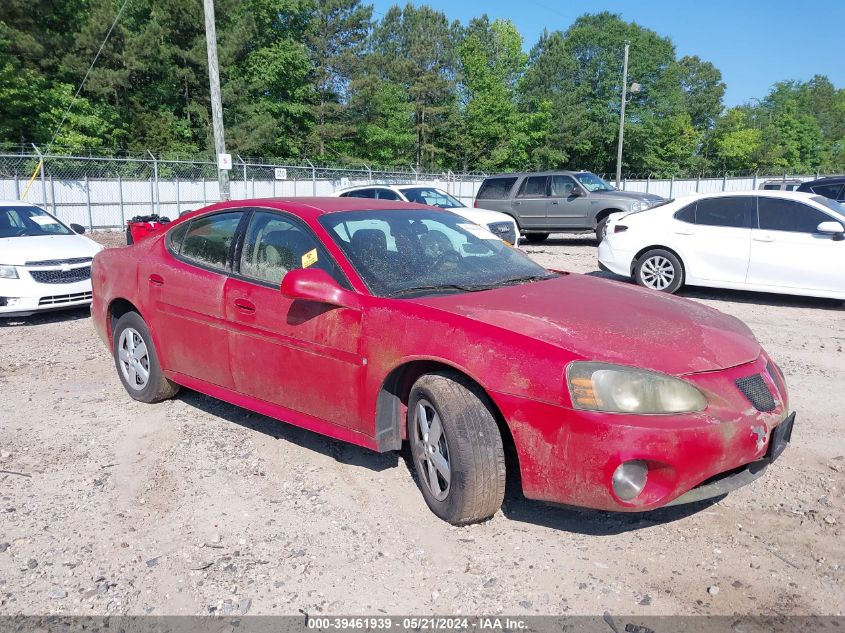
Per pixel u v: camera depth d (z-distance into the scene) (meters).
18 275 8.54
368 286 3.83
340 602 2.93
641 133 67.25
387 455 4.39
